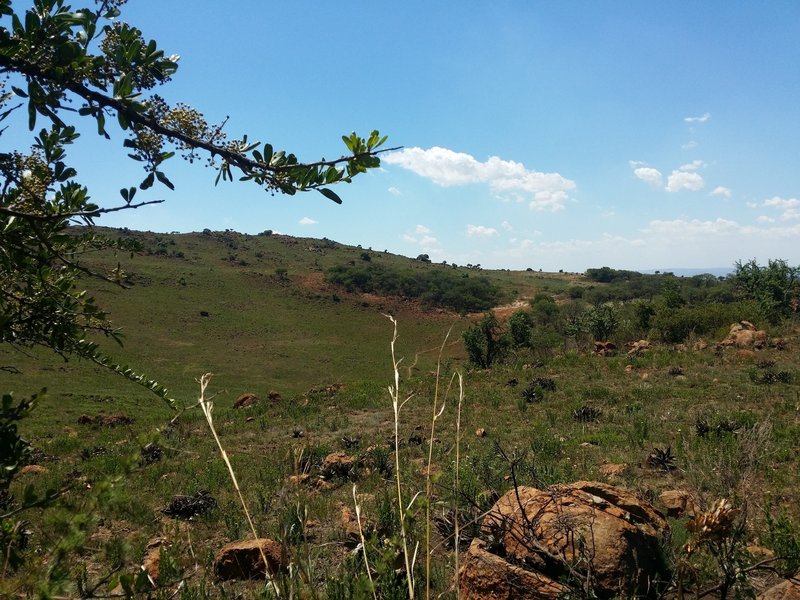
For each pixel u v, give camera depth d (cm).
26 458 132
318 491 751
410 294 8956
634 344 2409
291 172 175
